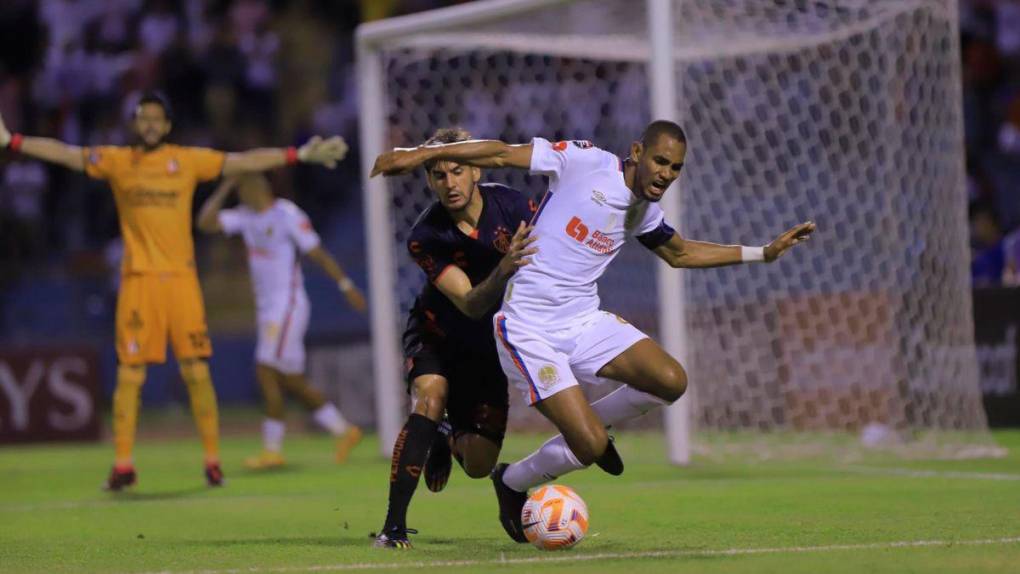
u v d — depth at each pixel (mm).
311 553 17578
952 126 33781
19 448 45312
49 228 62031
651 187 16953
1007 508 21578
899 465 30812
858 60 36531
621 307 43594
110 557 17922
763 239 39000
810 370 38375
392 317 37531
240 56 66312
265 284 34406
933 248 34594
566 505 17172
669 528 19922
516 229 18297
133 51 68188
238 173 28719
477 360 18875
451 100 51062
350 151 64562
